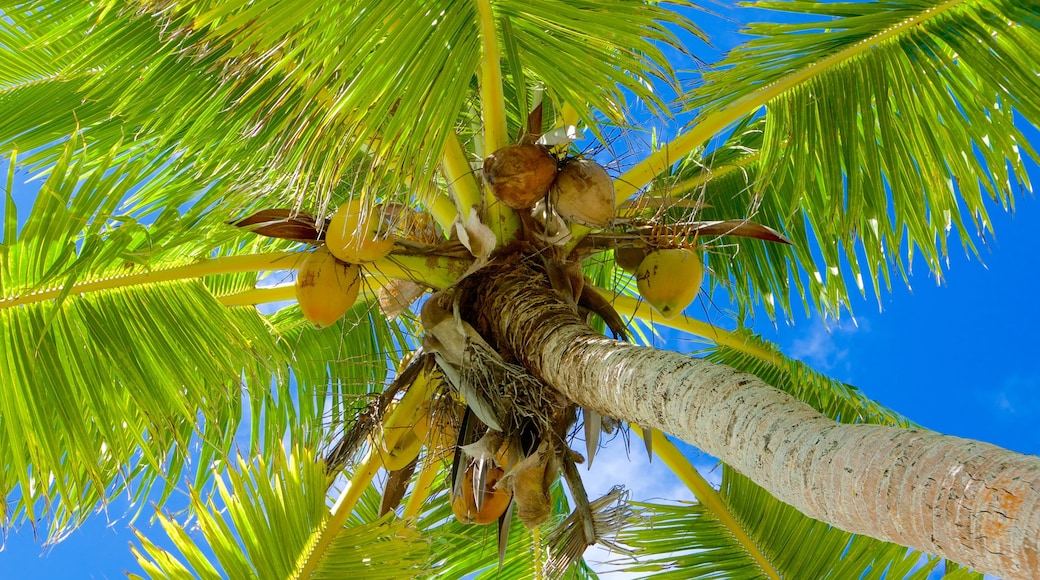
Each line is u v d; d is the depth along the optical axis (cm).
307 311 351
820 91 358
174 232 352
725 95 355
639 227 360
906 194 362
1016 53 338
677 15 270
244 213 391
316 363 502
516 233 343
